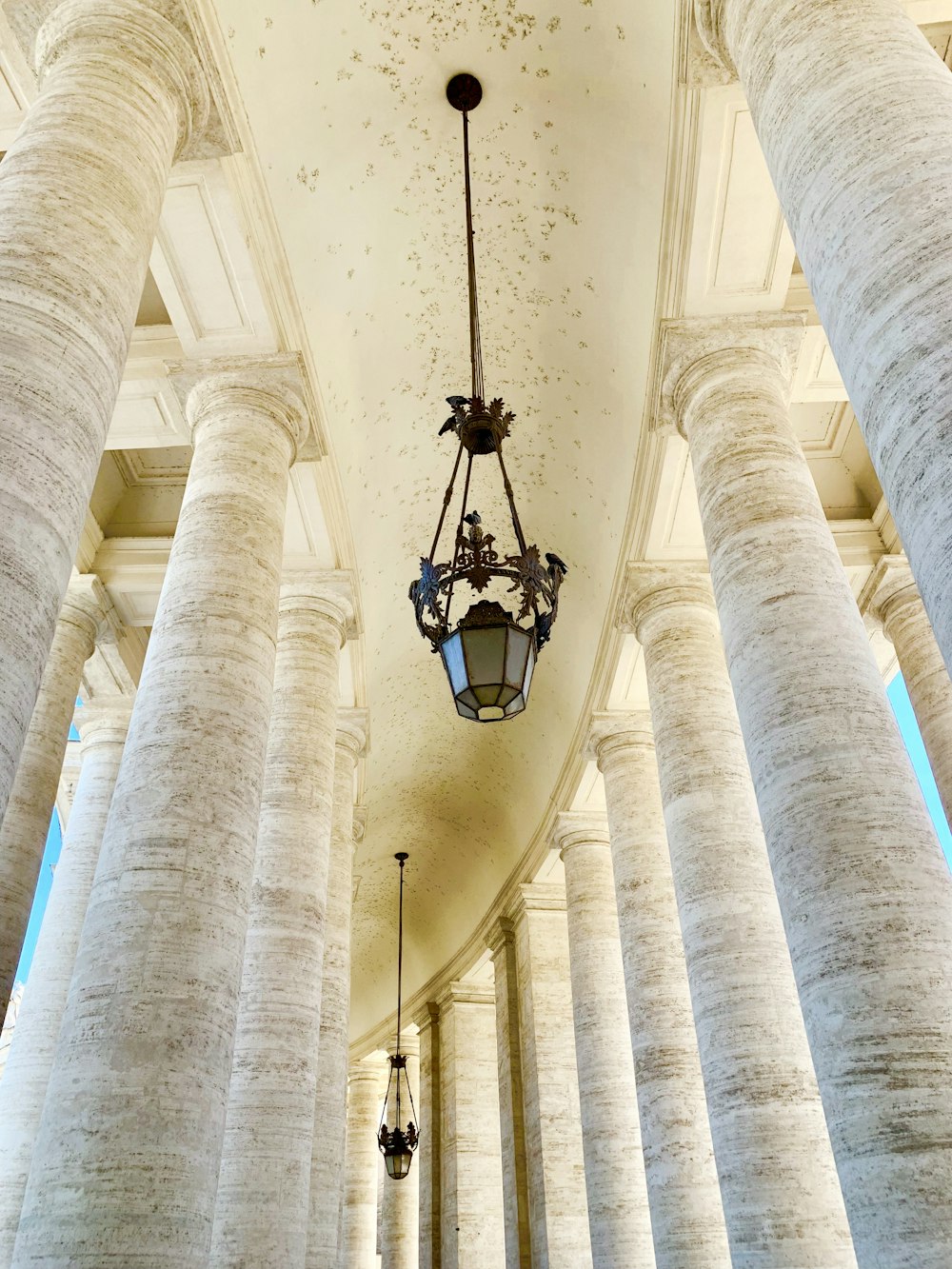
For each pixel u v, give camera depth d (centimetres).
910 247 596
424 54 1312
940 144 633
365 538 1788
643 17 1157
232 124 998
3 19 1017
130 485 1788
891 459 568
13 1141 1450
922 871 755
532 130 1397
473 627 814
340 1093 1526
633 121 1274
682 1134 1415
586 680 2077
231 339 1234
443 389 1744
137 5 890
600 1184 1755
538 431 1795
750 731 902
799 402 1509
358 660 1814
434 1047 3259
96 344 674
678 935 1616
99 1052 702
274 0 1102
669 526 1541
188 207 1099
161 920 771
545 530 1989
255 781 914
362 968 3984
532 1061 2411
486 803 2872
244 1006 1206
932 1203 625
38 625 555
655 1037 1506
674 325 1221
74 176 735
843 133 677
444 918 3441
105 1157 659
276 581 1089
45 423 605
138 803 838
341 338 1470
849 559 1661
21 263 661
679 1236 1339
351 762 1789
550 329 1622
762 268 1202
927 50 722
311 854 1334
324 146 1292
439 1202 2966
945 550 518
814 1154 1022
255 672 971
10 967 1305
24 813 1427
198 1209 680
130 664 1808
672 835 1320
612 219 1397
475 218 1508
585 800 2211
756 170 1109
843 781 805
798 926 782
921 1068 671
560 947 2569
